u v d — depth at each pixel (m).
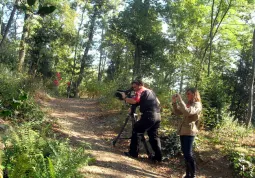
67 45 28.84
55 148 4.36
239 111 20.52
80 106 13.00
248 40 22.50
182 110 5.39
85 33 34.84
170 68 26.64
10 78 10.52
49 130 6.65
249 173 6.07
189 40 27.41
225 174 6.23
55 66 30.59
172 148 6.85
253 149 7.27
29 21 15.84
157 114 6.46
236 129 8.70
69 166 3.76
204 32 24.52
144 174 5.62
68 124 8.57
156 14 27.69
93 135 7.95
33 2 1.93
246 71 20.45
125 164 5.91
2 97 7.29
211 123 9.26
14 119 6.45
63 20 24.17
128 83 13.77
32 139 4.12
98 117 10.41
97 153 6.21
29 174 3.48
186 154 5.56
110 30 29.22
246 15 19.27
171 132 7.51
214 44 26.89
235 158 6.42
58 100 14.57
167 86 12.27
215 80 11.48
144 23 26.83
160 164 6.46
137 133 6.55
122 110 10.56
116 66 32.47
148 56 27.86
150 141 6.51
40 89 13.65
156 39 27.47
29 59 19.58
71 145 6.34
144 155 6.92
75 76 35.88
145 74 27.31
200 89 10.89
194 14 23.22
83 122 9.55
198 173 6.25
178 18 26.70
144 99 6.52
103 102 13.05
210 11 21.41
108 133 8.36
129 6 27.80
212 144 7.46
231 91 20.31
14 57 16.70
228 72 21.11
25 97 3.68
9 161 3.70
